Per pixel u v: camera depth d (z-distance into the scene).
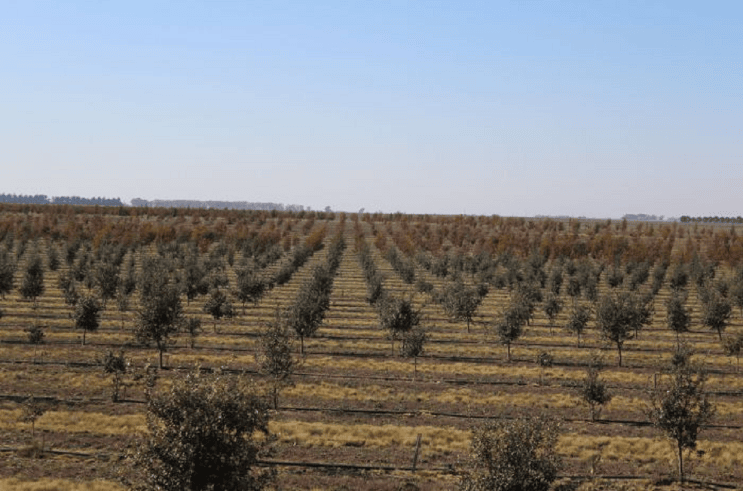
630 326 64.38
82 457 35.53
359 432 40.72
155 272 86.38
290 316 67.00
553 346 73.56
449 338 76.88
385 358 65.44
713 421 44.84
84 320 65.62
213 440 21.42
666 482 34.09
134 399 46.91
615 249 158.88
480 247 173.50
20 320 80.38
